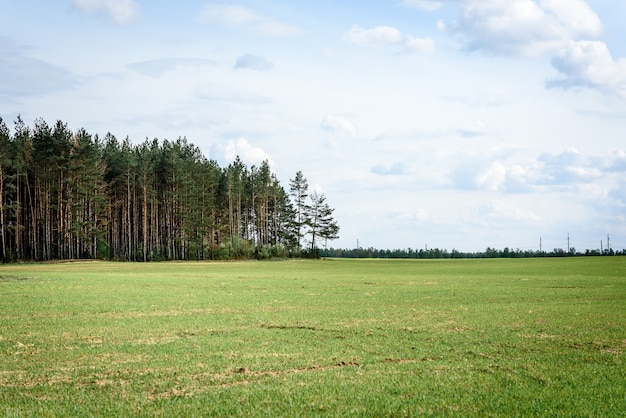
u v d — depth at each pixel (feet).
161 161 447.42
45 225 370.53
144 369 54.95
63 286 158.40
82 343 69.67
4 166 356.38
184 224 443.32
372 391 46.09
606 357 59.72
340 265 382.63
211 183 464.24
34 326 84.53
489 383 48.65
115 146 469.98
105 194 410.31
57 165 366.22
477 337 73.20
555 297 131.75
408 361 58.90
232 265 356.79
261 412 40.65
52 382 50.11
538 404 42.27
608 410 40.73
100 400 44.11
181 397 44.73
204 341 70.90
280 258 465.06
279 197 558.56
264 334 76.79
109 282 179.01
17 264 321.32
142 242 452.35
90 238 384.88
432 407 41.65
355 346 67.15
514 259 497.46
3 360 59.31
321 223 549.95
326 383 48.75
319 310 106.52
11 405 42.96
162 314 100.17
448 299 128.57
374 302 122.31
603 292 145.28
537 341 69.97
